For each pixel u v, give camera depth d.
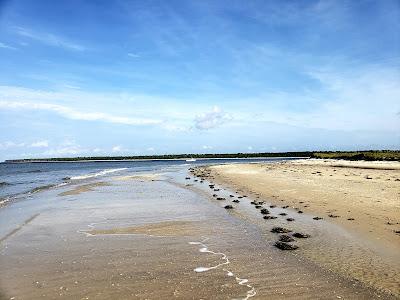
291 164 71.50
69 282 9.34
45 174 65.94
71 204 22.89
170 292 8.59
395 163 56.28
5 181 46.50
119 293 8.57
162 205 21.83
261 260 10.88
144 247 12.65
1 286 9.13
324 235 13.30
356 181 30.67
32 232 15.16
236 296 8.30
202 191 28.66
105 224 16.58
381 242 11.97
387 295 8.10
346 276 9.28
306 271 9.77
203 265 10.57
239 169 58.78
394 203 18.75
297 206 19.55
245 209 19.55
